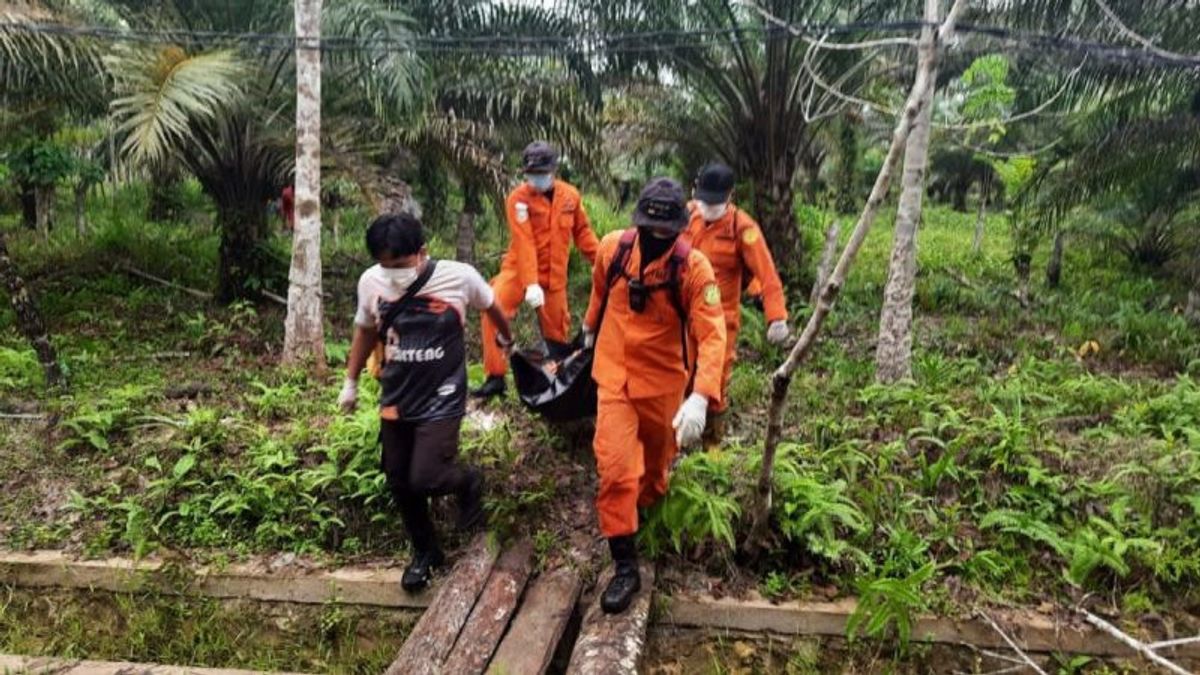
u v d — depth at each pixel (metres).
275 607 3.94
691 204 4.59
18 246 11.78
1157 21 7.59
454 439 3.66
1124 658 3.64
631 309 3.38
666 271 3.31
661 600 3.74
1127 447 4.85
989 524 4.05
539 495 4.20
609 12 8.81
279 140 8.54
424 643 3.37
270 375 6.43
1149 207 11.38
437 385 3.57
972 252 15.73
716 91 9.70
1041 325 9.28
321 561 4.10
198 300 9.60
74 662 3.50
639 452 3.49
